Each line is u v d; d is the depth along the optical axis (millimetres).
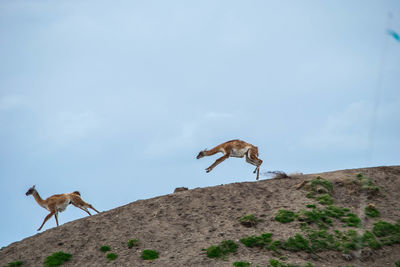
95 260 81312
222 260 78812
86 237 88875
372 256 84375
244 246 83125
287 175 114938
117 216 96125
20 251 86750
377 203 102250
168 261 78875
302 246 83562
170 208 97500
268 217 92312
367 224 93438
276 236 85938
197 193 103625
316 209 95188
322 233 87875
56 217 105688
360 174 113250
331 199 100375
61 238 89438
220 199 100375
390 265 82688
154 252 82125
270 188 106000
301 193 102750
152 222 92375
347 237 87562
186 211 95875
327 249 84375
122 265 79000
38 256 83938
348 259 82438
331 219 93250
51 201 105500
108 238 87750
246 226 89312
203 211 95500
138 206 100250
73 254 83812
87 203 108562
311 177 112000
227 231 87562
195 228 89562
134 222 92812
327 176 112812
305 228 88625
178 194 104125
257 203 98312
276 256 80688
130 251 83125
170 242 85250
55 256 82500
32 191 105938
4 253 87250
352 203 101000
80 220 97812
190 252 81375
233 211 95000
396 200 103688
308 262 79438
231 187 106125
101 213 101125
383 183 110750
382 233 91000
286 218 91625
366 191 104812
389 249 87250
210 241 84438
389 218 96312
